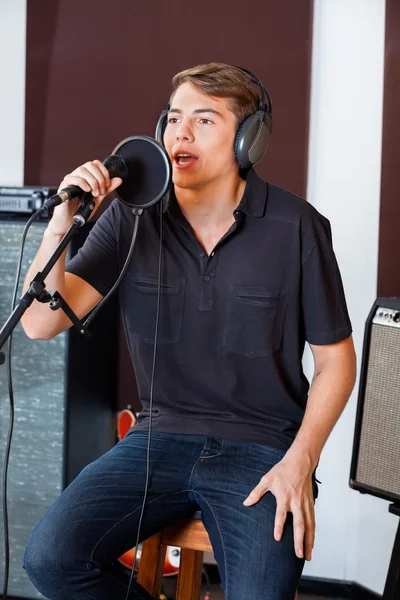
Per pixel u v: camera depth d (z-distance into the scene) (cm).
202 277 176
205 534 175
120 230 181
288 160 253
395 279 245
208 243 180
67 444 233
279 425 177
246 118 175
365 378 213
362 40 248
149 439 169
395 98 242
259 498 159
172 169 168
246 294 175
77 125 269
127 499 165
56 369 232
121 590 163
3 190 235
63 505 163
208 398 178
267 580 150
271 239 176
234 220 179
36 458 235
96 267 179
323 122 252
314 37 251
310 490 161
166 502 169
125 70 264
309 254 176
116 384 272
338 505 259
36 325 174
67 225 161
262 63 253
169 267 178
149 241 179
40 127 271
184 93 173
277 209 178
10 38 272
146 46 262
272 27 252
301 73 251
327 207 253
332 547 260
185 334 177
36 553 158
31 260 231
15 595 239
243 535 155
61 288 168
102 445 262
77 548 158
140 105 264
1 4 271
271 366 176
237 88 173
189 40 259
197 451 172
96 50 266
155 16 261
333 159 252
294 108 251
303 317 180
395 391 207
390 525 249
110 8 263
